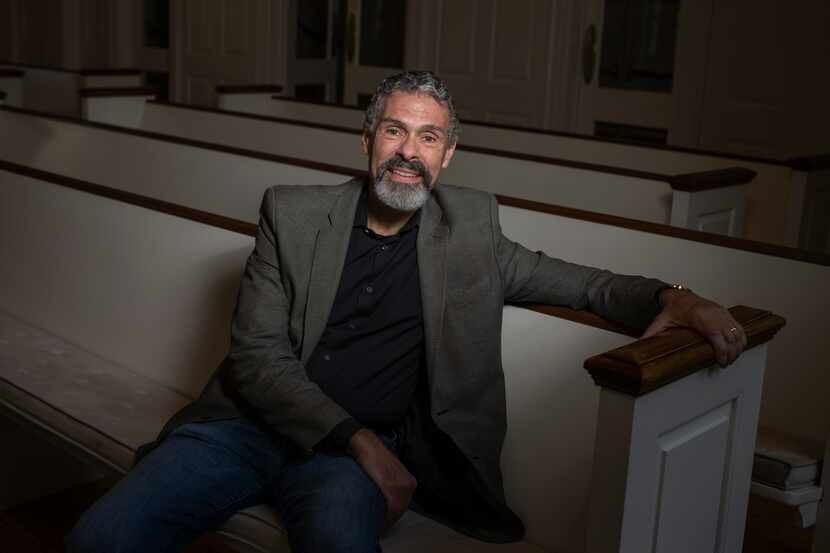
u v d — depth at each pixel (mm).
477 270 2100
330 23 8867
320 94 8969
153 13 9688
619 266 2910
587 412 2061
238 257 2611
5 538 2869
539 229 3086
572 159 5098
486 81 7586
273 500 2061
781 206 4324
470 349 2082
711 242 2709
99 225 2971
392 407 2107
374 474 1930
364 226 2129
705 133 6594
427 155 2070
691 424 1865
